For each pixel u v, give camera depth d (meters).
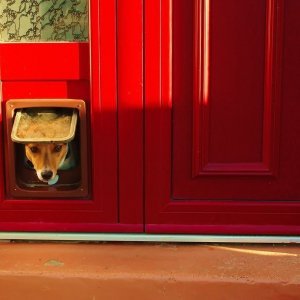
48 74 2.30
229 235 2.32
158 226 2.34
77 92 2.31
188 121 2.30
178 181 2.33
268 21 2.24
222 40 2.26
